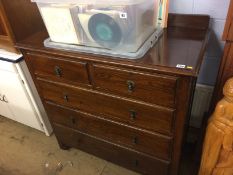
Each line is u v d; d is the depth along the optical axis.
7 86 1.51
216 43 1.16
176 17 1.08
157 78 0.81
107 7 0.82
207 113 1.23
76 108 1.19
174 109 0.87
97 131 1.22
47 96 1.24
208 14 1.10
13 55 1.33
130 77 0.87
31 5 1.12
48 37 1.11
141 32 0.90
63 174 1.43
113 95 0.98
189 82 0.77
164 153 1.06
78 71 0.99
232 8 0.76
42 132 1.76
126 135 1.12
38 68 1.12
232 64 0.88
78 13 0.88
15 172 1.48
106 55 0.89
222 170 1.05
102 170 1.42
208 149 0.99
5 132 1.80
